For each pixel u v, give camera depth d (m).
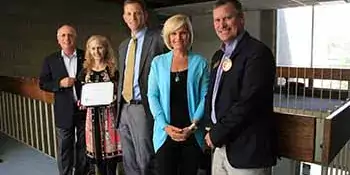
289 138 1.69
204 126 1.94
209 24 8.93
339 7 7.21
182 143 1.97
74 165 2.85
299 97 6.99
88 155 2.57
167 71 1.98
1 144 4.13
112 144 2.54
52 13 6.74
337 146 1.71
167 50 2.20
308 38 7.73
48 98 3.32
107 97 2.48
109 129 2.52
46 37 6.65
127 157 2.46
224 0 1.61
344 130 1.86
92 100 2.47
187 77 1.95
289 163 4.40
